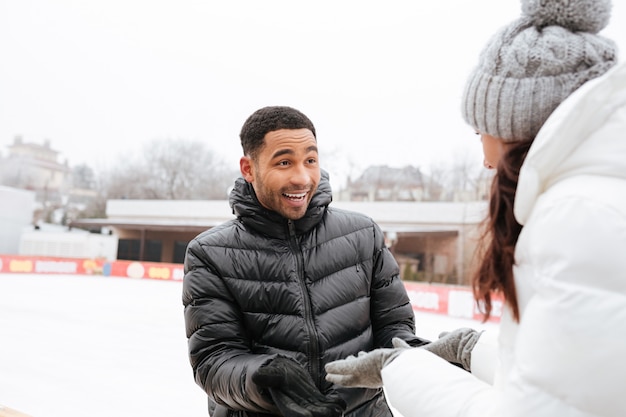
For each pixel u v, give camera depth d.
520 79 0.71
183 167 42.66
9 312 8.27
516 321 0.72
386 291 1.37
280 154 1.12
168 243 30.50
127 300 10.84
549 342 0.62
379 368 0.89
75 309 9.05
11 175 40.66
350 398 1.18
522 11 0.77
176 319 8.27
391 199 34.81
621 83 0.63
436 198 33.94
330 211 1.38
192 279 1.22
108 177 42.31
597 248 0.61
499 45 0.75
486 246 0.78
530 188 0.68
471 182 33.06
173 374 4.68
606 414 0.61
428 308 11.35
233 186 1.30
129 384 4.27
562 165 0.68
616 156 0.64
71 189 41.50
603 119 0.65
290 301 1.20
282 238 1.25
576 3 0.71
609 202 0.62
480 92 0.75
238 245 1.24
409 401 0.80
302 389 0.93
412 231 25.34
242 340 1.20
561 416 0.62
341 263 1.28
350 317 1.25
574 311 0.60
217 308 1.20
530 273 0.68
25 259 17.62
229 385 1.06
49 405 3.61
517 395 0.65
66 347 5.75
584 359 0.60
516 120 0.72
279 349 1.19
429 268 26.20
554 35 0.70
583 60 0.70
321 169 1.35
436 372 0.80
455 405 0.75
